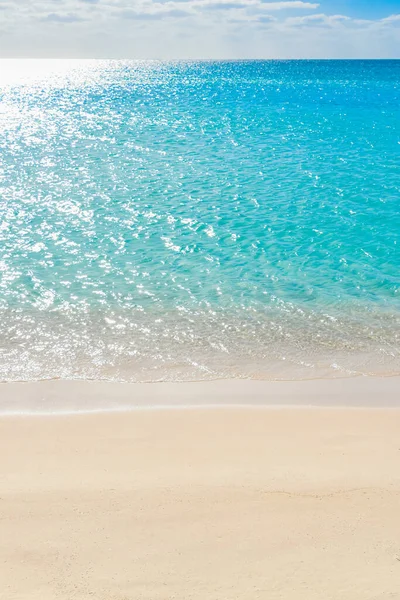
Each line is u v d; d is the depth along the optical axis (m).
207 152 45.06
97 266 21.83
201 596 6.95
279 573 7.35
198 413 12.62
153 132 56.38
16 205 30.14
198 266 21.89
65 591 7.04
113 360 15.24
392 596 6.89
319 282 20.47
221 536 8.11
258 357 15.52
